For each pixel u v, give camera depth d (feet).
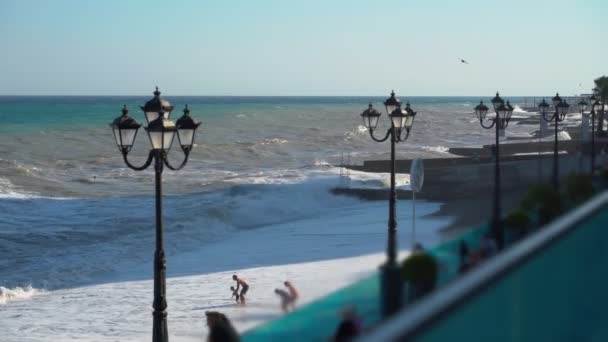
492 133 291.58
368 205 122.83
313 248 83.71
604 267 13.19
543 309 10.64
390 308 9.48
